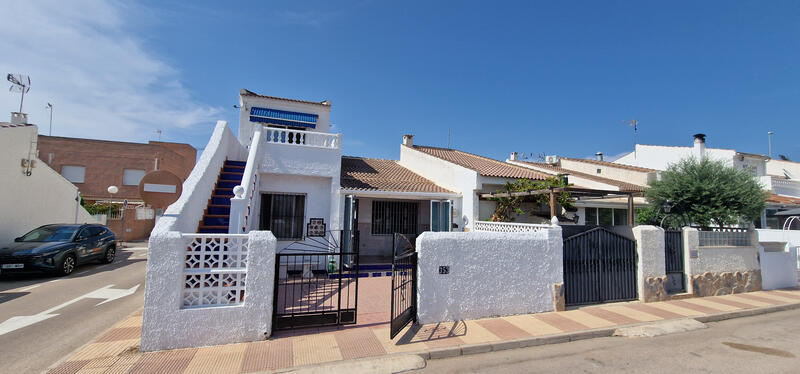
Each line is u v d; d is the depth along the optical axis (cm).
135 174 2870
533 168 1839
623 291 867
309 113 1527
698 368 507
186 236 535
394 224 1459
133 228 2322
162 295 512
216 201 934
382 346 548
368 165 1750
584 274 828
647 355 554
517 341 582
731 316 787
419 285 655
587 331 638
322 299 797
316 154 1158
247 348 525
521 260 739
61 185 1596
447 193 1325
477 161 1786
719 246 999
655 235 898
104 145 2817
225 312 539
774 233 1576
